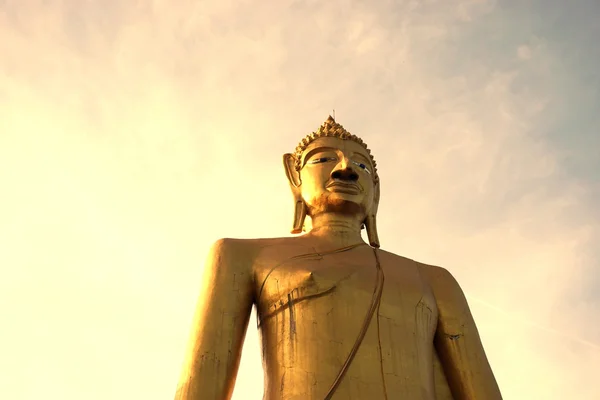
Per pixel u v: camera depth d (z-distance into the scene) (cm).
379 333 1008
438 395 1069
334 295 1029
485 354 1103
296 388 948
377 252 1153
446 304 1126
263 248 1112
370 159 1285
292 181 1273
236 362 1016
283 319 1020
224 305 1041
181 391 957
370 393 947
